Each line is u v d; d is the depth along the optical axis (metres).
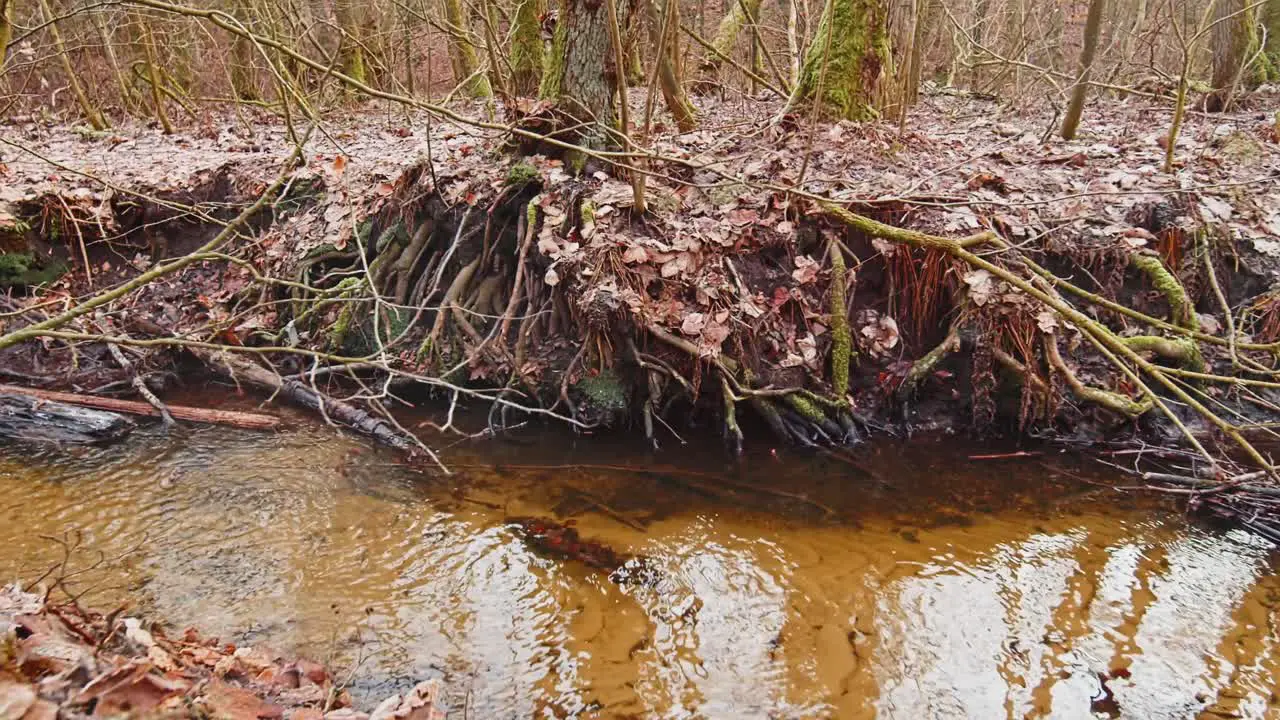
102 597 3.71
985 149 7.62
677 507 4.82
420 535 4.44
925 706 3.28
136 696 2.40
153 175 7.93
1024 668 3.50
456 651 3.49
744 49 13.16
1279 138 7.73
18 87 12.23
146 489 4.85
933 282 5.82
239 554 4.18
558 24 6.24
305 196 7.36
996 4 14.23
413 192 6.64
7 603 2.85
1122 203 6.20
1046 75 8.12
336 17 12.59
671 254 5.62
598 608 3.85
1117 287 5.93
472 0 10.26
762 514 4.75
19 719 2.12
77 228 7.21
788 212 6.01
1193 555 4.36
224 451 5.43
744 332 5.62
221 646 3.33
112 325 6.95
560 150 6.43
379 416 6.07
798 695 3.33
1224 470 5.16
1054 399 5.64
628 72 11.09
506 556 4.25
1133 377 4.57
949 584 4.07
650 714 3.20
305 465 5.25
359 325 6.71
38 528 4.35
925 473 5.32
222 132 10.42
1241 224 6.16
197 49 12.59
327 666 3.31
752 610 3.86
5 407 5.59
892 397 5.91
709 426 5.91
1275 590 4.05
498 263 6.45
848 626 3.75
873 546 4.42
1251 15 8.97
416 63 13.88
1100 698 3.32
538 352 5.98
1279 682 3.41
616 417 5.84
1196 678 3.44
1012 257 5.66
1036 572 4.19
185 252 7.72
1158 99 10.09
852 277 5.86
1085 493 5.05
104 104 12.32
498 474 5.20
